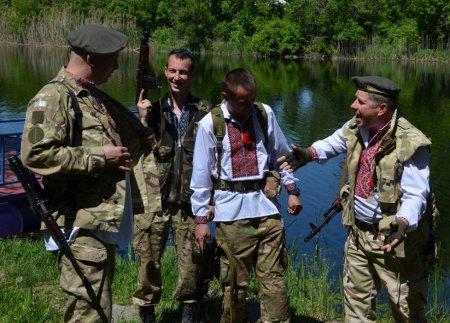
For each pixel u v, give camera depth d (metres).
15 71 31.88
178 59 4.02
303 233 8.95
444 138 17.78
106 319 2.99
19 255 5.52
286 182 3.70
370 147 3.32
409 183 3.16
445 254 8.25
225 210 3.54
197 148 3.59
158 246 4.05
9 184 7.49
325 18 61.75
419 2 60.28
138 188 3.26
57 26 51.25
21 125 11.35
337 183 11.94
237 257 3.59
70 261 2.92
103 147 2.88
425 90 30.45
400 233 3.05
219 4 68.88
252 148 3.54
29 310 4.14
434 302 5.35
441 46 59.06
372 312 3.53
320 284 5.20
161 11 65.19
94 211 2.93
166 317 4.32
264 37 61.88
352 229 3.45
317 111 21.81
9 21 52.56
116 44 2.97
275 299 3.55
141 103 3.90
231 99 3.39
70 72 2.98
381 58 59.47
